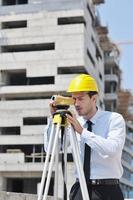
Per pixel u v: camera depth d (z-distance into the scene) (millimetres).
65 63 56531
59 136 3271
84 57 56438
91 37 62688
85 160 3430
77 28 57031
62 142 3348
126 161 78875
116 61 75125
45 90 56062
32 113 54656
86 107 3463
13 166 52625
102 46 73438
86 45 58688
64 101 3318
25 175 52750
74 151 3188
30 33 58500
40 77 58188
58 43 57156
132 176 81938
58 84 55938
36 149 54562
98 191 3393
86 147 3451
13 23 59938
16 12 59656
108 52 75875
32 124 56031
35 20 58656
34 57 57312
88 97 3461
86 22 59625
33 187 55656
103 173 3396
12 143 53750
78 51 56500
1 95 57406
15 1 61125
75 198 3412
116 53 75312
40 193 3057
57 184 3301
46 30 57969
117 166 3447
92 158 3422
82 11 58156
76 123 3258
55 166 3197
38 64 57094
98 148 3273
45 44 58094
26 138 53562
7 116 55188
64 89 55656
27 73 57219
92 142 3270
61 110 3254
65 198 3398
